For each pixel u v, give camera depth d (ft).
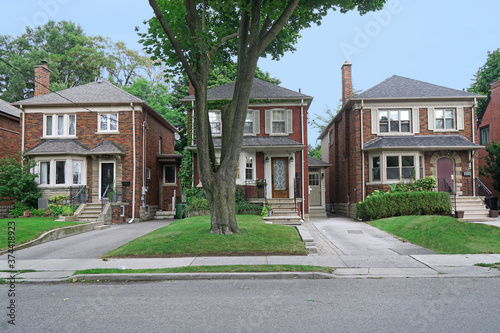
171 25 37.60
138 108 67.36
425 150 61.93
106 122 67.87
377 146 61.16
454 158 61.98
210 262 28.78
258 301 19.07
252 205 57.41
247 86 36.24
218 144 63.67
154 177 77.56
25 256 33.58
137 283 24.04
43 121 67.72
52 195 63.41
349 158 71.61
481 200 59.26
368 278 24.30
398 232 44.62
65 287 23.21
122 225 59.52
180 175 65.92
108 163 66.95
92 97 68.59
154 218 74.95
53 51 124.57
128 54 126.82
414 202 53.93
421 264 28.12
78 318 16.60
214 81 102.78
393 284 22.52
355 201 65.51
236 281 24.04
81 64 119.44
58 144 65.72
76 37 122.31
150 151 74.64
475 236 38.60
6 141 73.00
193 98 65.72
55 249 36.96
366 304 18.24
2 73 114.01
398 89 67.26
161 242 35.17
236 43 45.83
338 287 21.94
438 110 64.75
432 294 19.98
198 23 34.19
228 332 14.53
